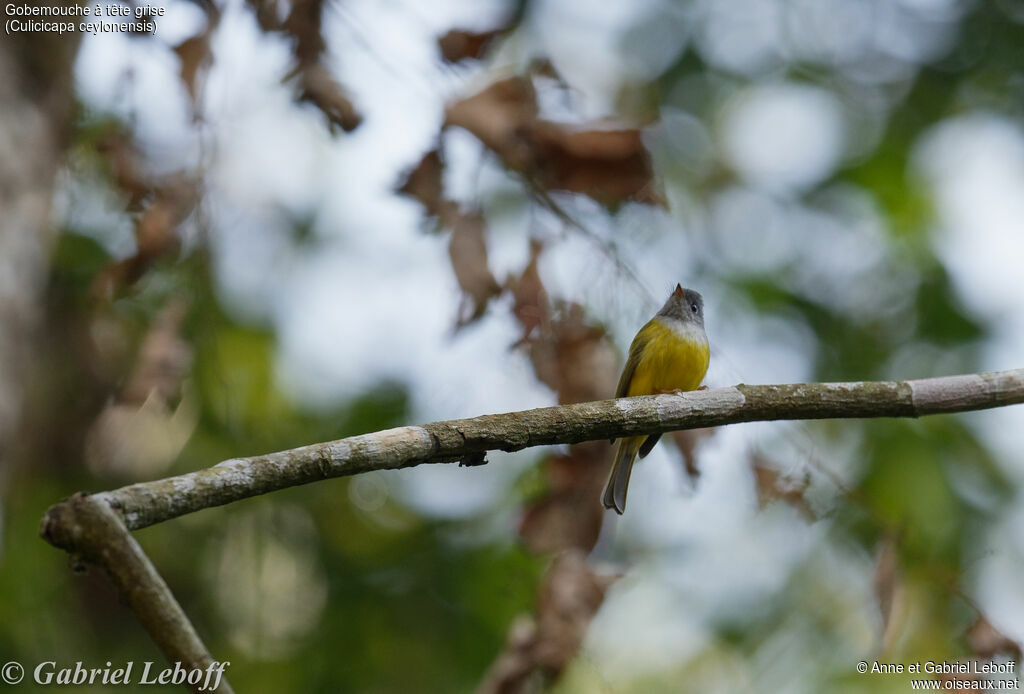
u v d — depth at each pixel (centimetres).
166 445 1116
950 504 1208
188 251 916
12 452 770
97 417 1153
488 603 1190
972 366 1381
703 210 1561
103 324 1155
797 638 1233
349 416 1245
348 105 834
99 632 1148
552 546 935
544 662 878
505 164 852
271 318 1320
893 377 1393
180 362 917
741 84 1673
